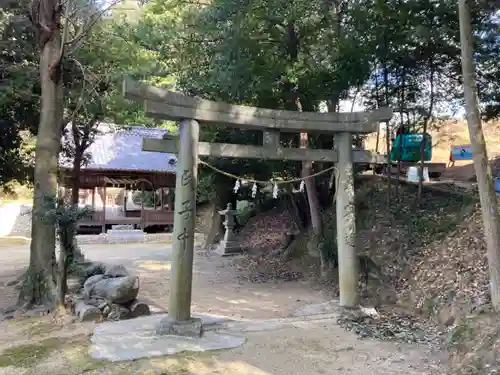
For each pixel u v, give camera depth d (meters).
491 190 5.45
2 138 10.94
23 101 10.38
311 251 11.21
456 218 8.61
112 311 6.61
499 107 9.91
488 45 8.81
